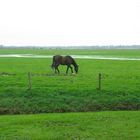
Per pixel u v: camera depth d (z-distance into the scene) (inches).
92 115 958.4
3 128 811.4
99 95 1221.7
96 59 3661.4
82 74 1829.5
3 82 1433.3
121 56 4803.2
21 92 1229.7
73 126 831.1
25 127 821.9
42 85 1366.9
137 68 2293.3
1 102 1119.6
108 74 1838.1
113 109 1117.1
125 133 767.1
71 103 1132.5
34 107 1096.2
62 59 1830.7
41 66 2495.1
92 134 761.0
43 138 732.7
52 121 882.1
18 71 2027.6
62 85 1373.0
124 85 1391.5
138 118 918.4
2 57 4202.8
